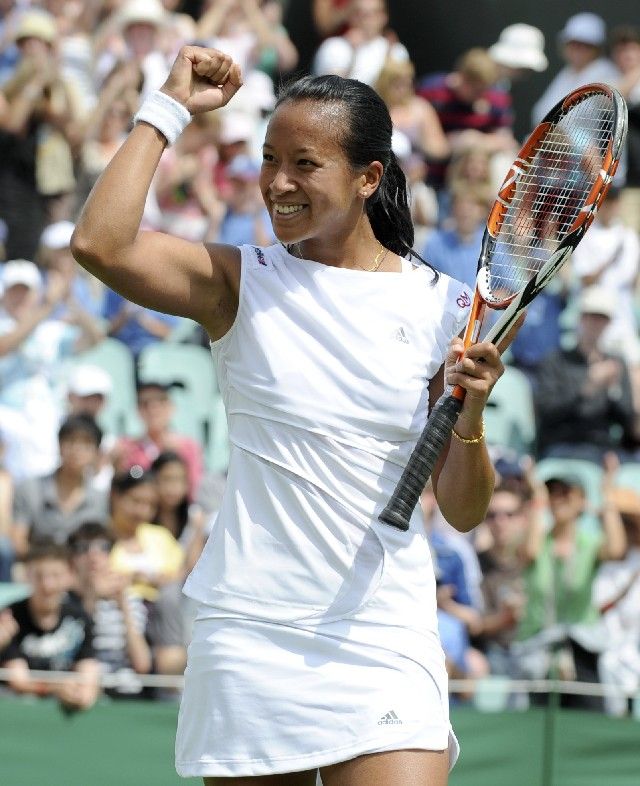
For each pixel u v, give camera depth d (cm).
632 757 2106
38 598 2245
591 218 1054
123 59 3403
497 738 2097
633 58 3762
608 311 3078
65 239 3056
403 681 1041
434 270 1121
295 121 1041
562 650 2538
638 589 2625
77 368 2980
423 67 4056
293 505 1046
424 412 1086
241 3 3738
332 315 1059
